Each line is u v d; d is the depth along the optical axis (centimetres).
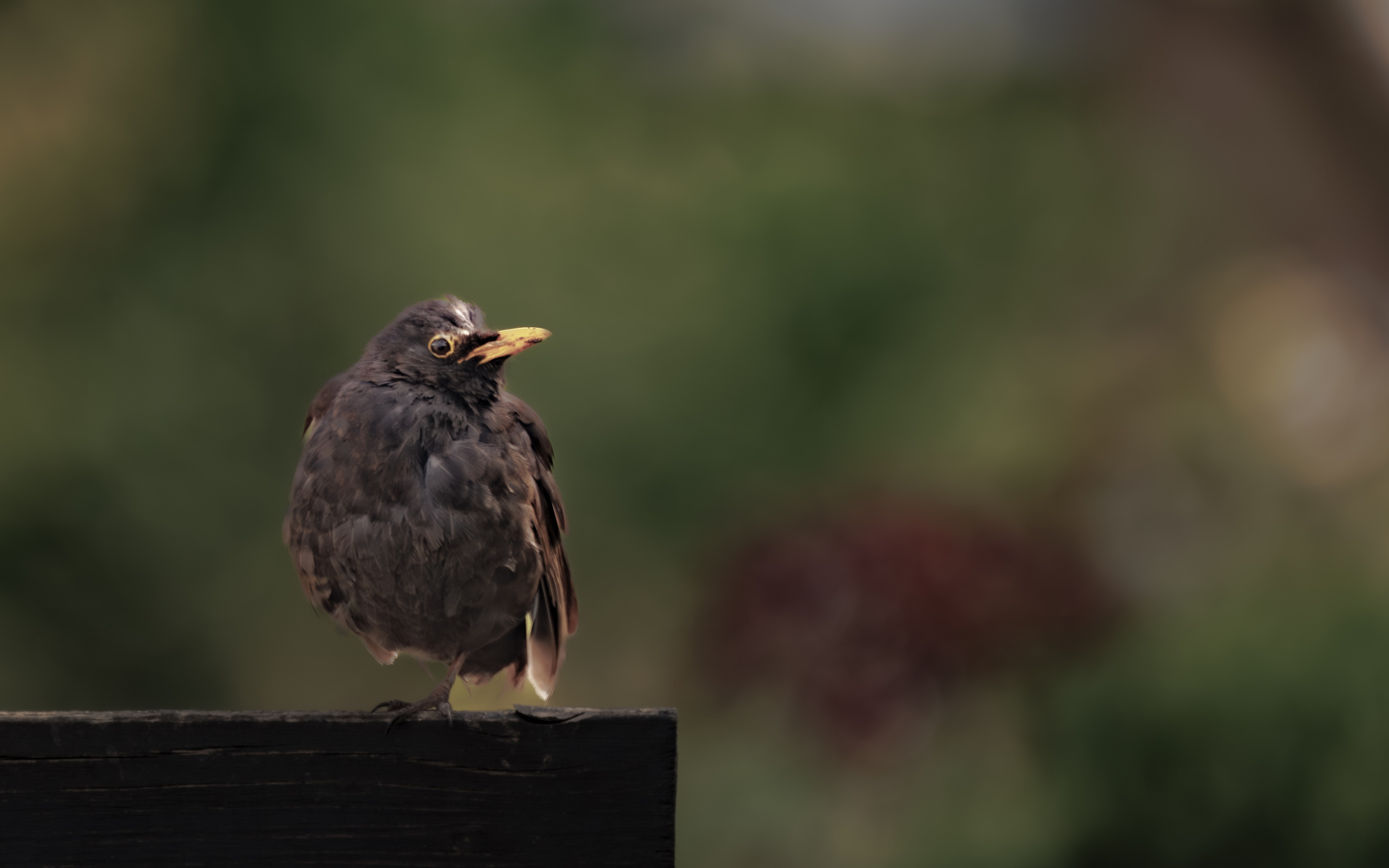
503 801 378
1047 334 1684
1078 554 969
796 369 1658
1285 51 1261
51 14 1803
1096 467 1119
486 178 1752
